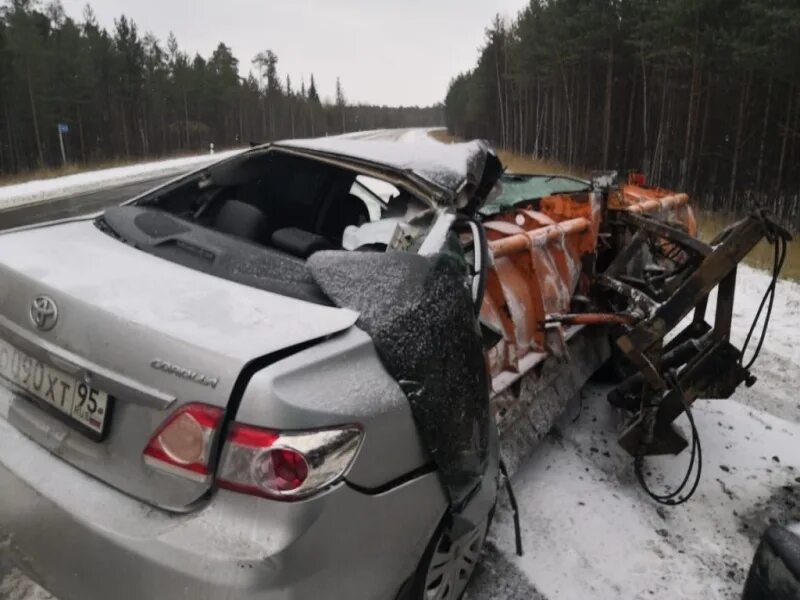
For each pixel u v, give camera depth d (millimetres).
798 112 21797
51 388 1702
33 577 1654
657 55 26406
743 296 7590
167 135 57281
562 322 3340
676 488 3348
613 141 35500
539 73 42188
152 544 1410
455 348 1869
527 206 4074
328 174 3148
